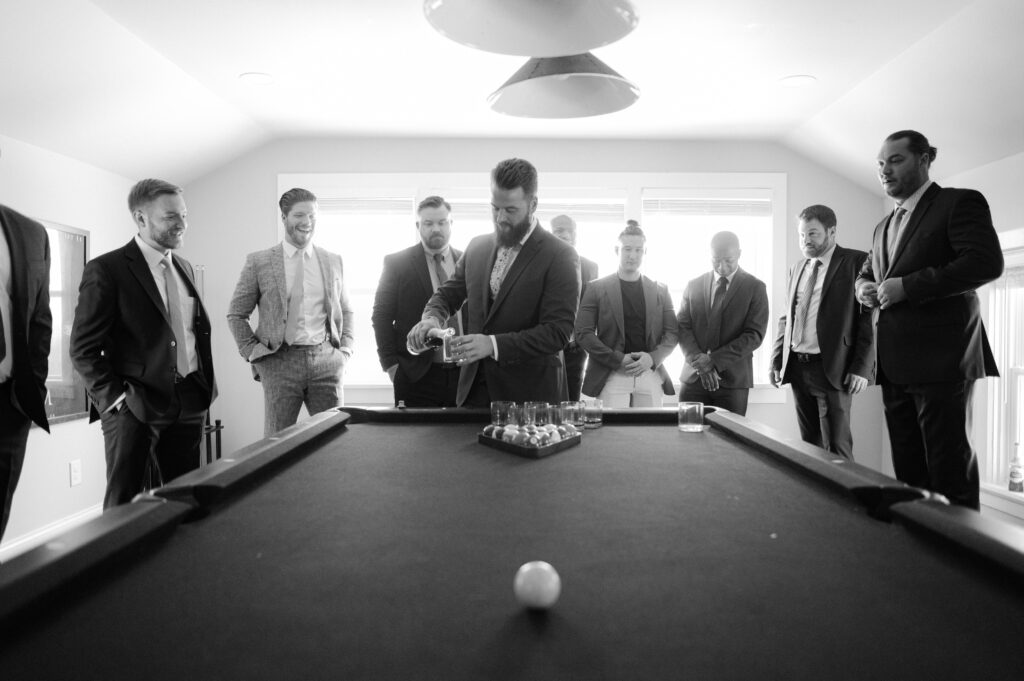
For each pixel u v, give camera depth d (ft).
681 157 15.07
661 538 3.33
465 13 4.87
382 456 5.34
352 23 9.47
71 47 9.16
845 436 10.68
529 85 6.08
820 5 8.96
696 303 11.99
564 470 4.85
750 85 11.82
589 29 4.99
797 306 11.12
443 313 8.18
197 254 14.82
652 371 11.65
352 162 14.94
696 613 2.46
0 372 6.67
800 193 15.07
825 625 2.35
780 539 3.30
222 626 2.36
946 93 10.77
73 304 11.41
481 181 14.94
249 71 11.10
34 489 10.50
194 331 8.85
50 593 2.46
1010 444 11.75
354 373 15.10
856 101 12.13
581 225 15.16
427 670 2.05
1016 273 11.44
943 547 3.09
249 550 3.17
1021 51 9.16
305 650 2.18
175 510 3.48
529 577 2.46
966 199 7.50
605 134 14.74
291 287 10.64
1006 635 2.26
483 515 3.75
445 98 12.51
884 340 8.17
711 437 6.22
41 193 10.75
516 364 7.49
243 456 4.65
